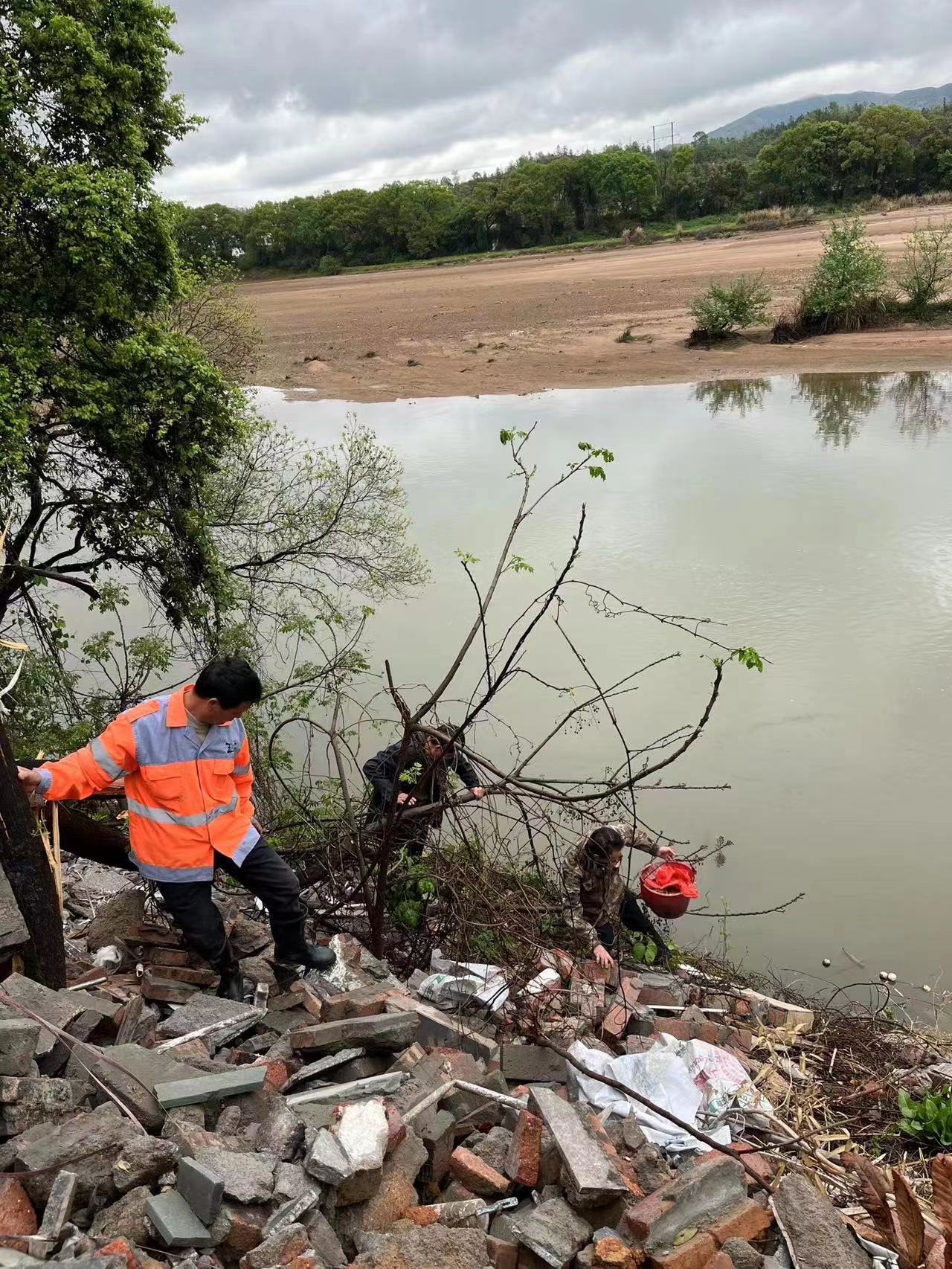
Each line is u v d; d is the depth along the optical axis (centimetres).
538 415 2444
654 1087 415
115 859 513
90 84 820
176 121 929
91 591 605
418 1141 325
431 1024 429
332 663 946
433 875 540
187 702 399
